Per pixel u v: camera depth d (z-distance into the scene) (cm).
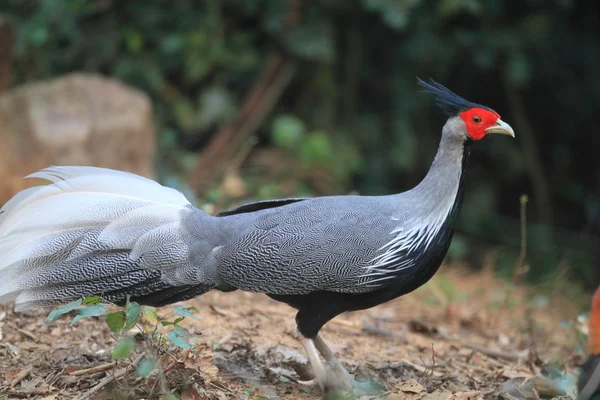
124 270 726
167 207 746
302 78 1795
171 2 1738
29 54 1692
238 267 736
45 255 717
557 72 1894
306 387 753
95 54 1719
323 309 750
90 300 662
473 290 1346
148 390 674
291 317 957
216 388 711
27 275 716
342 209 753
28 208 726
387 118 1848
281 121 1692
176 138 1756
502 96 1947
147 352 696
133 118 1374
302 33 1714
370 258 735
